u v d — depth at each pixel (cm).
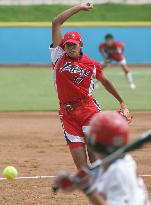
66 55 2733
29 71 10431
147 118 5594
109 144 1457
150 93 7669
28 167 3662
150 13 13638
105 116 1473
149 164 3744
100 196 1417
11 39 11669
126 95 7456
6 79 9200
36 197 2983
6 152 4122
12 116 5772
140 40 11781
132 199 1433
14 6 13812
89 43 11712
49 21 13250
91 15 13262
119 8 13750
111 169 1438
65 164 3750
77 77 2719
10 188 3142
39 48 11688
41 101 6862
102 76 2781
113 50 8275
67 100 2750
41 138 4644
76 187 1402
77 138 2733
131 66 11669
